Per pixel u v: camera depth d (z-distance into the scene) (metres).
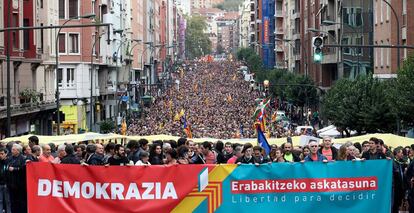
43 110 78.50
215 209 18.45
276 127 79.62
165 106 146.75
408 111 50.94
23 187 21.30
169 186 18.39
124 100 125.00
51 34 86.56
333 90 70.06
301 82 108.88
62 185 18.52
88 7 102.06
